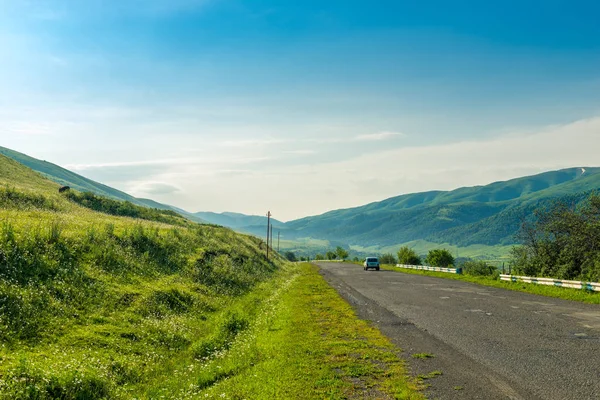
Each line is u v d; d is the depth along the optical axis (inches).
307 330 597.0
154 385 414.3
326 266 2987.2
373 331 584.4
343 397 334.3
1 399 307.4
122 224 1317.7
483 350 466.0
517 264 1443.2
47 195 1771.7
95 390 368.2
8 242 679.1
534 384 350.9
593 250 1193.4
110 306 629.3
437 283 1346.0
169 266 1020.5
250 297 1037.8
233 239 2206.0
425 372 392.5
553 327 578.2
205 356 527.5
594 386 341.4
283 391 351.3
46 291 582.9
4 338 437.4
